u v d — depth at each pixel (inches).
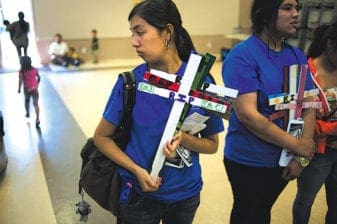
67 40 331.3
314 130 59.8
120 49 350.9
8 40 334.0
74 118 178.7
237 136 59.2
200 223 93.5
